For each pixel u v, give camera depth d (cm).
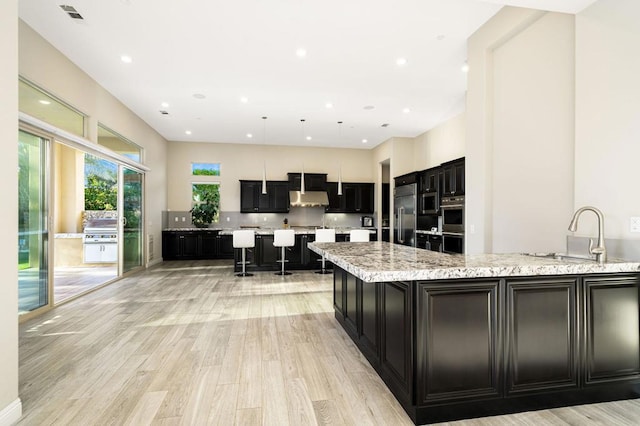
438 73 481
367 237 627
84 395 217
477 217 375
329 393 221
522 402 200
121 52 418
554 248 291
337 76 492
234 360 271
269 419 192
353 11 336
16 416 190
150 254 771
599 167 247
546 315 202
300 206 990
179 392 221
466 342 192
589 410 202
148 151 755
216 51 417
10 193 194
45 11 333
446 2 322
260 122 735
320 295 493
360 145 982
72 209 762
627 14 227
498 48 355
